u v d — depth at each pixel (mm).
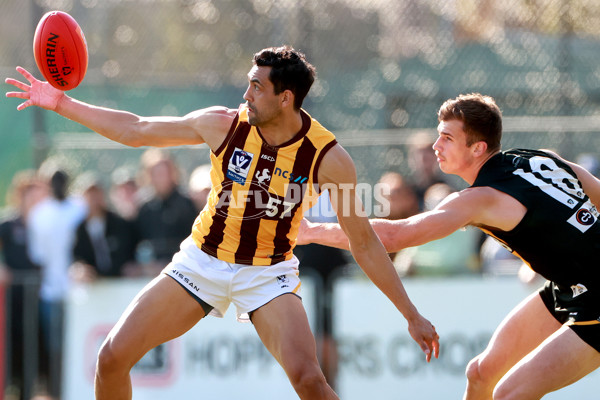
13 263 22953
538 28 28359
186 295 12766
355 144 25453
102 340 22297
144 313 12523
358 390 21578
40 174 25719
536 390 12742
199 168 24609
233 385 21672
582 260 13039
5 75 30031
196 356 21766
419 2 29984
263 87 11977
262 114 12055
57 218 22844
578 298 13133
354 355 21656
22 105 12875
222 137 12461
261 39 31859
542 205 13023
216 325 21734
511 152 13992
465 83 28797
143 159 26203
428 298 21672
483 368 14281
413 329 12820
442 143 13844
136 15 33531
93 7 33406
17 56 32344
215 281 12758
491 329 21609
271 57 12016
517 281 21656
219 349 21734
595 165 24828
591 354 12789
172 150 26844
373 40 29594
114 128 12789
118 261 23031
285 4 28172
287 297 12742
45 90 12930
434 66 29047
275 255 12914
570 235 13000
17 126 29828
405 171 25328
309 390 12078
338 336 21703
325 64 29109
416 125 28641
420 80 28891
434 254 22906
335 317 21734
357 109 28641
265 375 21609
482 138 13578
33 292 22594
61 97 12992
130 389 12961
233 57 32344
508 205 13047
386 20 29984
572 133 26281
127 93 30156
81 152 27859
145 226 23172
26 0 32562
